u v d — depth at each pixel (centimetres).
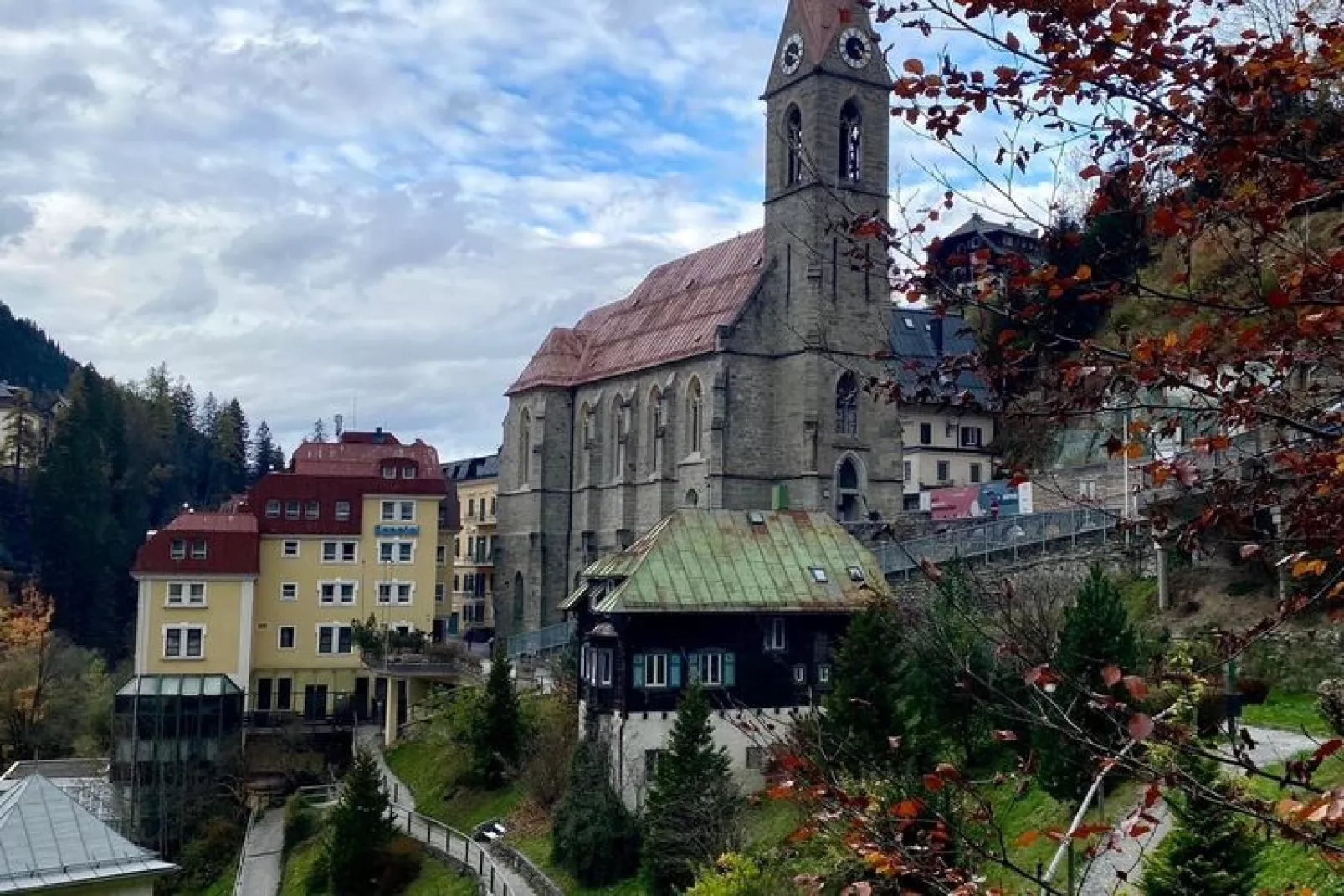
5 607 10938
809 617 5269
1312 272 958
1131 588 4828
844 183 7969
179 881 6322
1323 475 995
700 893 3042
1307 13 1283
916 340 8100
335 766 7831
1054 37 948
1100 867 2709
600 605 5122
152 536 8650
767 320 8200
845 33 7988
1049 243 1078
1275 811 816
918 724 3566
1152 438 1321
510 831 5253
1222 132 965
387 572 9288
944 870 962
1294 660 3872
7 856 3303
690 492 8331
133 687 6981
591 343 10506
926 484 10119
